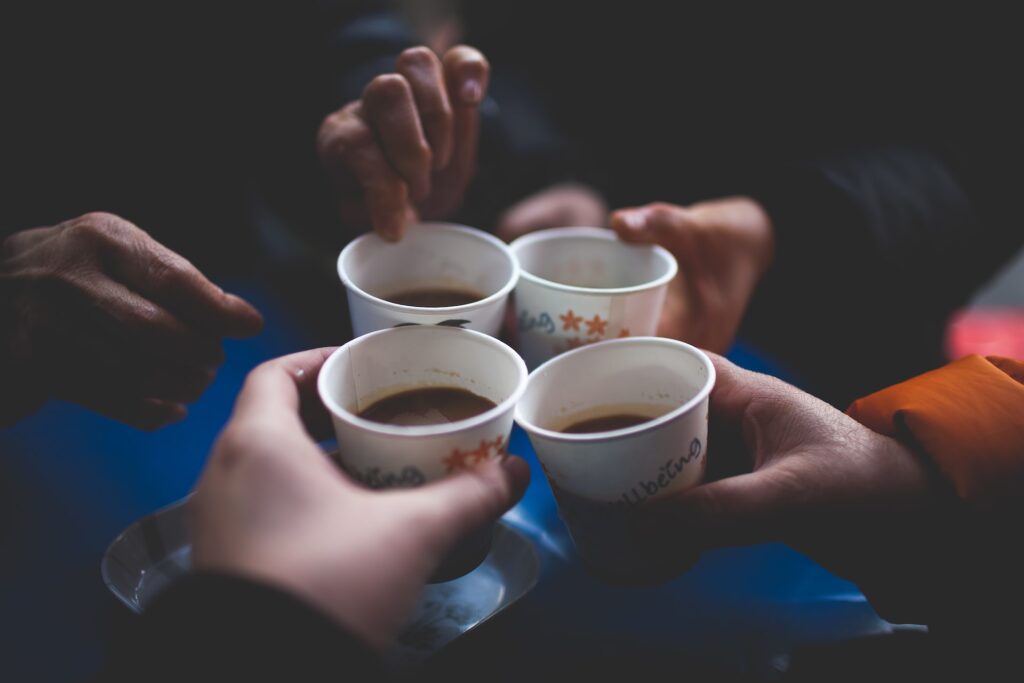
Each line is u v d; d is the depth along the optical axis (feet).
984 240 2.28
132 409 1.71
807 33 2.71
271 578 1.18
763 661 1.49
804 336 2.36
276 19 2.61
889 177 2.22
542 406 1.51
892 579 1.51
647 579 1.52
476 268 1.78
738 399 1.53
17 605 1.53
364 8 2.62
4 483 1.72
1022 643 1.46
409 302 1.76
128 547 1.55
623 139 3.16
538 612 1.54
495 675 1.45
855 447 1.45
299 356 1.48
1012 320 2.70
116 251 1.65
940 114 2.44
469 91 1.96
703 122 2.97
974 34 2.47
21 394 1.69
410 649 1.45
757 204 2.19
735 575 1.61
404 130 1.81
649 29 3.01
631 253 1.83
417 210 2.14
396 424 1.46
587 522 1.46
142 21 2.98
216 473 1.27
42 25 2.91
